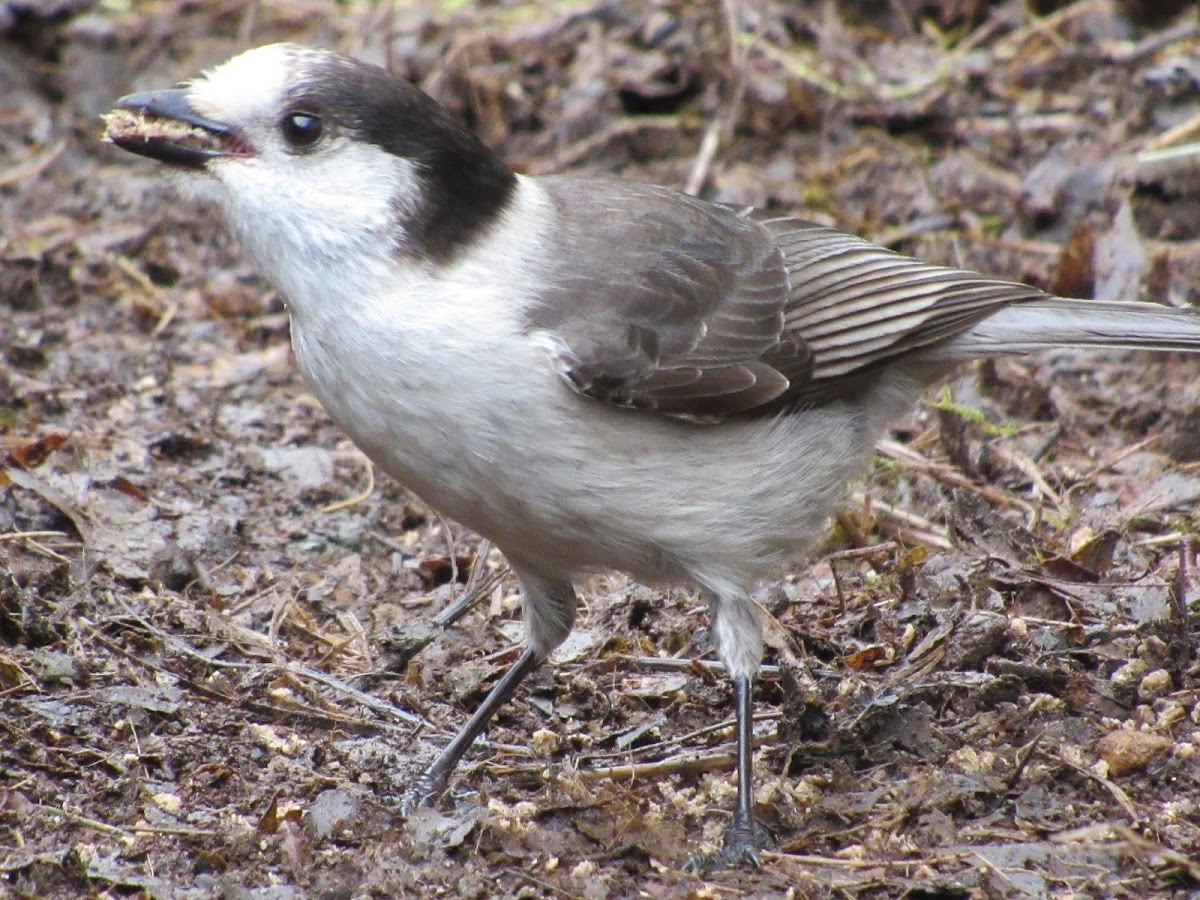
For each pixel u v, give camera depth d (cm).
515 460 916
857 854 894
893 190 1691
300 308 919
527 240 952
